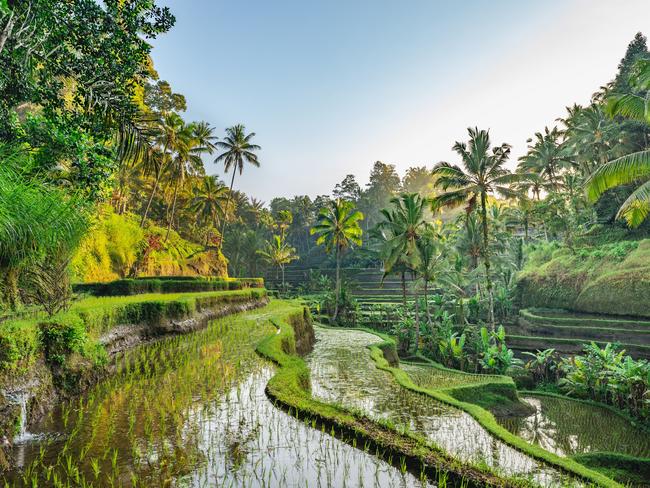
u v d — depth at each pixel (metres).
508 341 32.28
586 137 47.47
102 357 9.35
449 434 7.88
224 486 4.75
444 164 27.09
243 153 49.22
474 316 39.78
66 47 9.56
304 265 83.75
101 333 10.95
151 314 14.47
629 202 15.39
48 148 9.31
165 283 23.50
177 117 35.94
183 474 5.00
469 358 27.28
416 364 26.73
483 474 5.38
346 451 5.97
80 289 18.61
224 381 9.34
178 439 6.08
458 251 40.22
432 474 5.48
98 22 9.59
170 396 8.14
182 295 20.73
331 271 69.69
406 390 11.66
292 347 15.70
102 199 10.73
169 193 48.97
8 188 6.44
